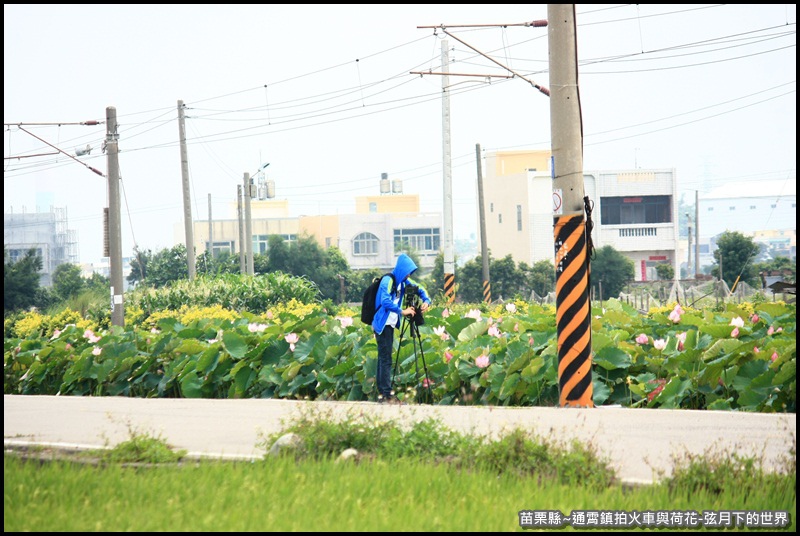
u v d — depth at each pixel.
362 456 23.58
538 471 21.58
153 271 188.88
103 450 24.98
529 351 35.53
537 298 128.00
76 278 186.12
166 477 20.97
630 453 24.31
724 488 20.00
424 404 36.81
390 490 19.67
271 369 41.03
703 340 34.75
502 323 41.91
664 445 25.23
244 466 22.23
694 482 20.50
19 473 21.61
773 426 27.77
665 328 39.47
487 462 22.25
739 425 28.02
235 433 28.83
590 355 33.75
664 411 30.92
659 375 35.72
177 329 49.91
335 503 18.48
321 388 39.78
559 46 34.19
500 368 36.06
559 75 34.19
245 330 45.31
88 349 46.12
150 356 44.72
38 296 145.25
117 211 71.62
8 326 100.62
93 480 20.81
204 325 49.84
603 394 34.62
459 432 24.78
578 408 32.34
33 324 88.38
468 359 37.06
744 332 35.72
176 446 26.56
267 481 20.27
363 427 24.86
